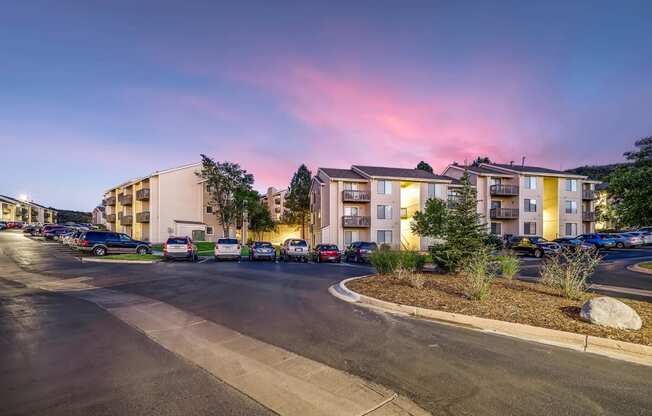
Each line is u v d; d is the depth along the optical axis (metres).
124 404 3.54
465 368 4.52
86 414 3.35
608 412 3.45
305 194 54.56
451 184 39.91
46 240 39.56
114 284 11.90
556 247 26.47
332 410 3.46
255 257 24.23
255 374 4.30
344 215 38.34
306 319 7.04
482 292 8.09
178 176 43.56
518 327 6.17
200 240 41.81
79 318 7.04
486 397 3.73
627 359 4.91
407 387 3.96
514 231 41.75
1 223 60.53
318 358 4.85
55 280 12.79
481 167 46.25
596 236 31.14
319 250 24.20
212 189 45.12
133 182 45.84
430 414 3.40
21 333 5.96
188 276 14.18
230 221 44.12
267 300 9.07
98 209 89.44
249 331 6.15
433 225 28.00
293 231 55.28
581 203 43.28
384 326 6.52
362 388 3.94
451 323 6.75
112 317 7.14
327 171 40.84
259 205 48.53
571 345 5.47
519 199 41.72
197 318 7.09
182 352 5.07
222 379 4.16
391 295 8.98
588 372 4.43
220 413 3.39
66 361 4.69
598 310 6.25
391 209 38.34
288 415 3.37
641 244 32.41
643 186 13.21
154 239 41.75
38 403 3.54
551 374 4.35
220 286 11.52
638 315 6.59
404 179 38.38
